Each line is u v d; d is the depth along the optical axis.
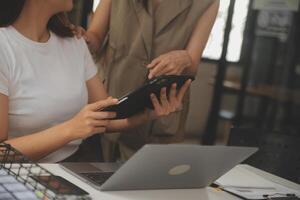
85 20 2.57
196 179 1.35
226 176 1.60
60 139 1.48
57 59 1.69
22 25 1.61
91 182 1.26
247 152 1.32
